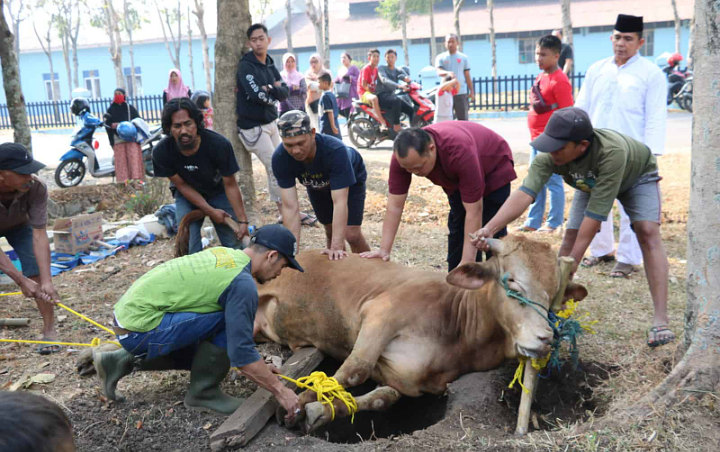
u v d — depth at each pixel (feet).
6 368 15.87
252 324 12.73
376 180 34.91
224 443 12.25
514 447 11.39
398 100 45.65
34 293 15.93
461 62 46.50
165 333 12.80
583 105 21.21
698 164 12.19
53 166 45.34
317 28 103.19
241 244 19.44
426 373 13.80
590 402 14.02
